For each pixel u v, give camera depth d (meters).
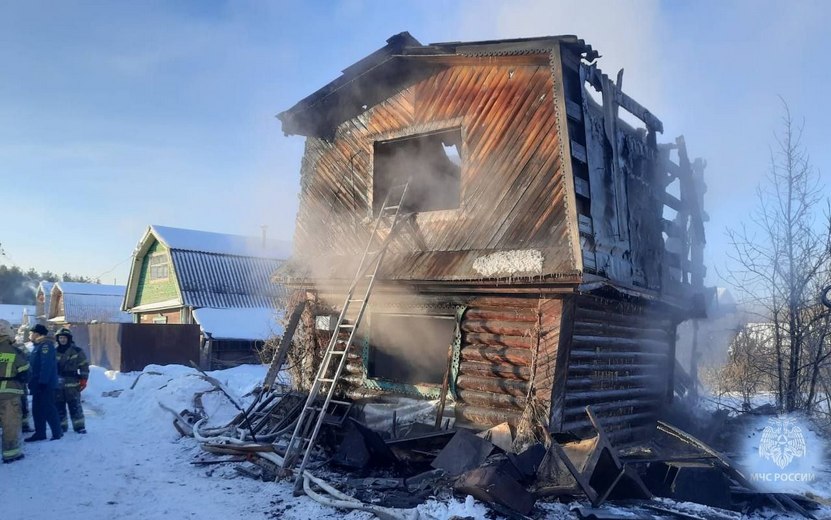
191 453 8.90
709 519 6.21
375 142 10.73
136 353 22.42
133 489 7.02
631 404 9.95
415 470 7.89
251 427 10.06
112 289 42.66
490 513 6.00
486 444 7.28
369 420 9.67
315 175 11.74
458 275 8.59
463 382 8.84
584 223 8.02
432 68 10.03
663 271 10.83
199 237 30.09
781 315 12.14
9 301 80.31
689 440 8.45
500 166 8.91
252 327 25.25
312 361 11.10
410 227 9.81
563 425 7.93
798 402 11.08
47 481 7.19
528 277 7.90
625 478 6.73
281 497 6.79
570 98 8.45
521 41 8.63
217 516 6.17
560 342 7.82
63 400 9.90
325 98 11.07
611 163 9.12
